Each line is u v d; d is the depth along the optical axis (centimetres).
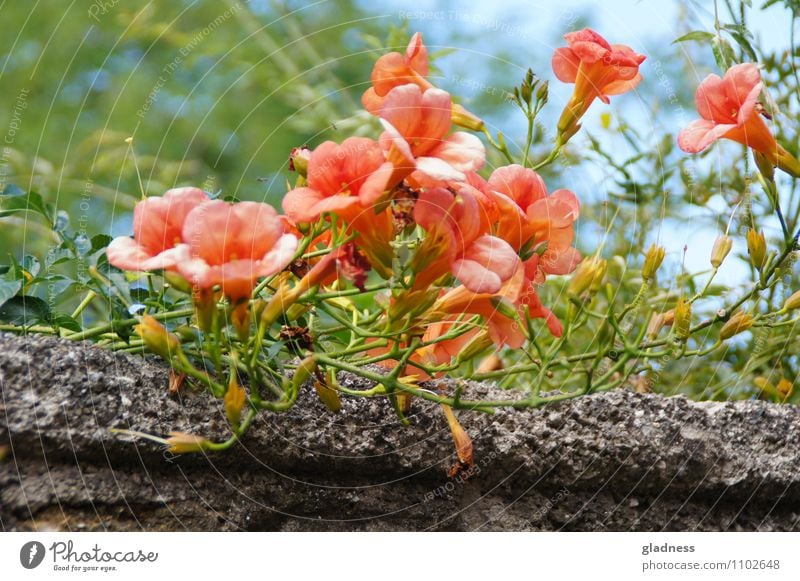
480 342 188
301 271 190
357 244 185
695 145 197
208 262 179
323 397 187
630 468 193
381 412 191
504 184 188
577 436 193
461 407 187
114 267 190
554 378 223
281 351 193
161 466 186
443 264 183
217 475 188
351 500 191
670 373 223
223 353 190
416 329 188
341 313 203
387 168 180
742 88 197
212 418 187
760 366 223
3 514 182
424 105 182
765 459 195
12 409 182
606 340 190
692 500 195
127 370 186
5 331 190
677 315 195
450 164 182
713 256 198
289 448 188
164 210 181
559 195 189
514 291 186
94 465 184
